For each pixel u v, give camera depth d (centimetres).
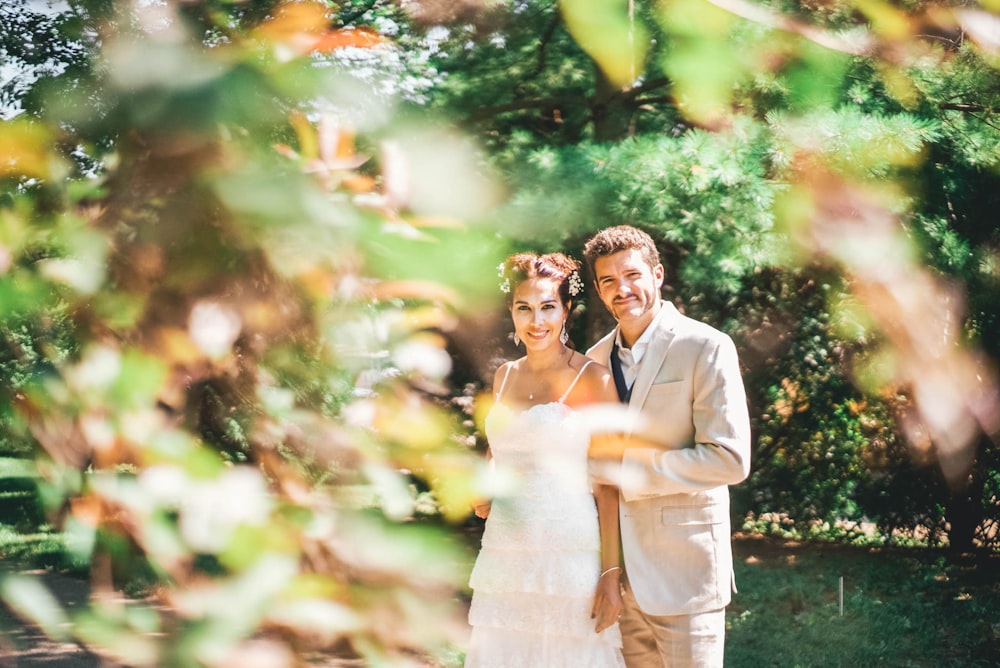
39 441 67
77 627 60
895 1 61
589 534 286
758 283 724
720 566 280
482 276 66
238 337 69
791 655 621
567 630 286
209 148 66
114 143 66
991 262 331
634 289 287
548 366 223
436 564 64
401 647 63
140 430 67
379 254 66
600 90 456
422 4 73
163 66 63
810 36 60
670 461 269
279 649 61
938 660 621
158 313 68
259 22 66
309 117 67
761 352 839
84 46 63
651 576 280
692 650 276
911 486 952
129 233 67
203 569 65
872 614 718
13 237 65
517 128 479
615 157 326
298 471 68
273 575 63
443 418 71
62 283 66
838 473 972
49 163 65
